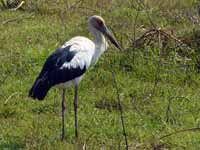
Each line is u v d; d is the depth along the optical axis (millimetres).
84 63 12492
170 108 13578
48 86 11984
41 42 17078
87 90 14492
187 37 16891
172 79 15195
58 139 12320
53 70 12070
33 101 13828
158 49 16109
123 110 13641
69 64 12234
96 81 14875
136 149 12086
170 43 16344
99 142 12281
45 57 15906
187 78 15242
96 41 13273
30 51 16234
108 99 13984
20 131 12523
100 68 15453
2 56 15922
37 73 15195
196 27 17641
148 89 14594
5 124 12844
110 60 15703
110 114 13398
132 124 13008
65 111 13516
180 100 14094
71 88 14359
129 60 15734
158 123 13102
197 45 16594
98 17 13344
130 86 14719
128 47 16188
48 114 13398
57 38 17344
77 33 17812
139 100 14094
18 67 15391
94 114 13375
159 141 12320
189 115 13445
